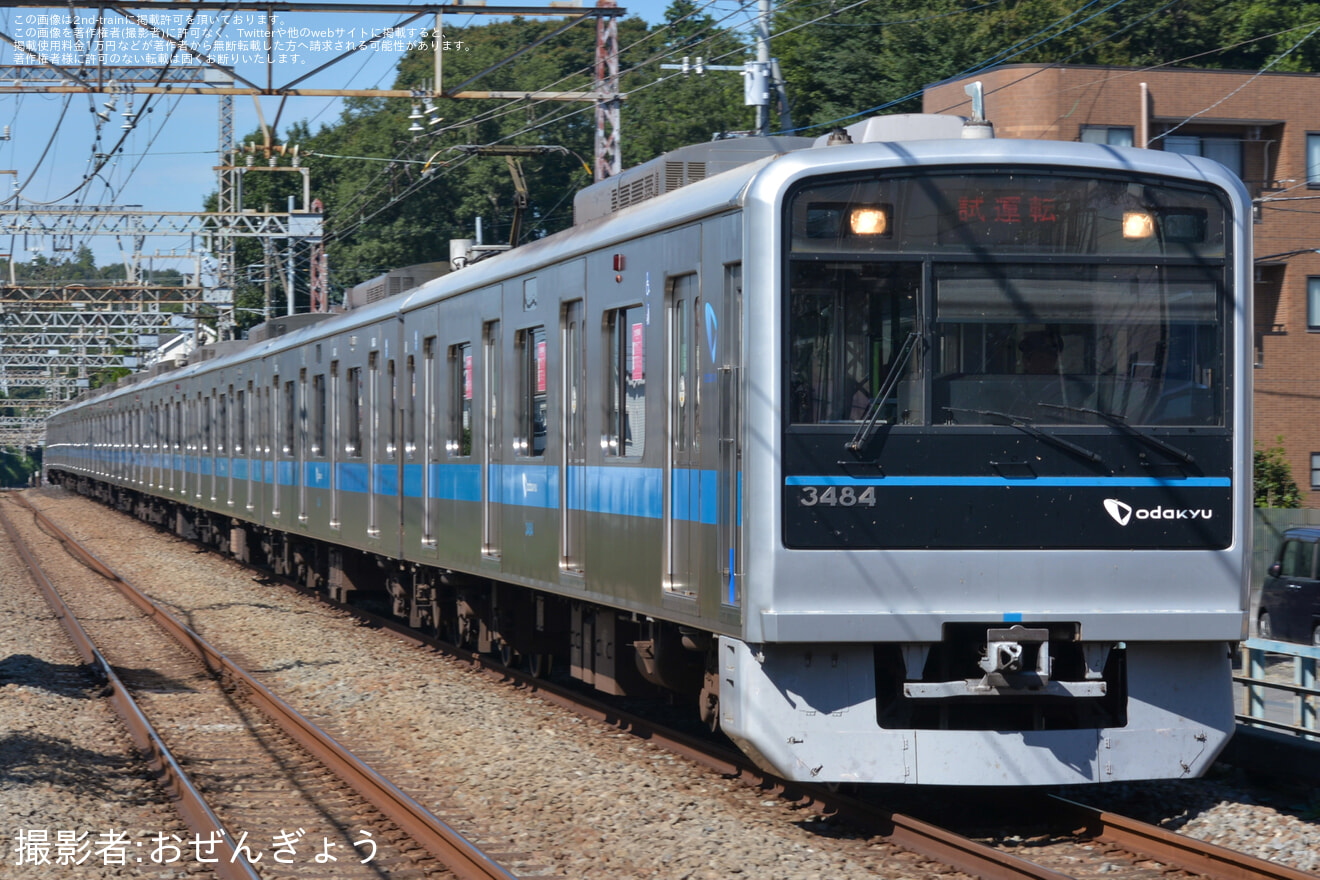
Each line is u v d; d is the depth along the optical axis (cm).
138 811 1866
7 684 2822
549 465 2331
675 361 1866
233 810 1856
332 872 1570
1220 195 1661
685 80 10075
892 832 1639
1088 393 1636
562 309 2262
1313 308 6394
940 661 1692
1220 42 8744
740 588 1622
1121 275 1644
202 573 5366
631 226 1986
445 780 2016
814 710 1620
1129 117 6297
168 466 7206
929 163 1616
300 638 3534
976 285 1623
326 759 2147
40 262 12481
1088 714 1722
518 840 1673
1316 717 2062
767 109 3978
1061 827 1705
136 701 2717
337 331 3822
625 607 2036
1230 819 1695
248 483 5106
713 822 1705
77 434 13462
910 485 1603
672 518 1872
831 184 1606
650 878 1503
